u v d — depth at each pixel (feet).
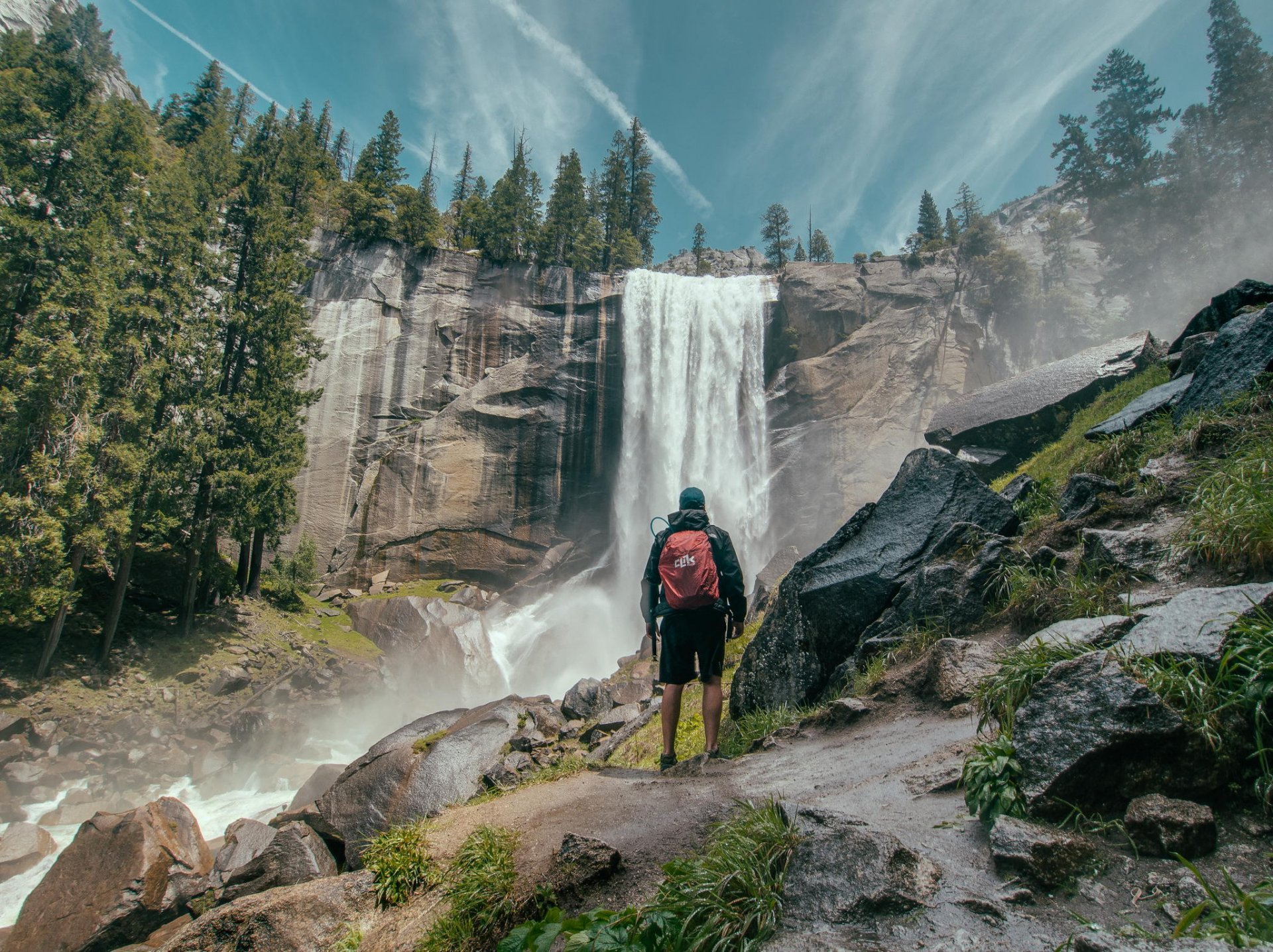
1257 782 7.34
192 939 14.02
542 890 10.07
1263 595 8.75
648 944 7.27
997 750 8.80
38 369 71.41
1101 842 7.36
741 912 7.61
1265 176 123.85
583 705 33.37
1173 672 8.37
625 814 12.79
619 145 245.86
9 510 68.39
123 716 71.87
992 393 52.11
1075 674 8.77
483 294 153.89
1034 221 281.54
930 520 21.39
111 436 81.25
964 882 7.18
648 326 156.25
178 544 98.02
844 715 16.01
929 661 15.58
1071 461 29.96
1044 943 5.98
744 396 157.28
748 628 41.73
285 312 107.96
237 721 75.41
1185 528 14.08
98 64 265.75
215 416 94.38
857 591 21.02
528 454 146.41
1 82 96.22
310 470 136.56
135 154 106.83
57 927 29.01
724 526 145.28
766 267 248.11
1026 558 17.38
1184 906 6.17
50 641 72.74
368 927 13.02
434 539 139.03
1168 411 24.88
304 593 125.80
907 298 153.99
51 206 92.79
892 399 144.46
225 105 215.72
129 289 86.79
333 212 157.48
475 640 115.55
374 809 22.36
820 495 138.92
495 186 180.14
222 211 117.80
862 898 6.98
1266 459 14.39
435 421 143.02
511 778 21.59
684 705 29.43
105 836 32.07
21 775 59.31
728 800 12.18
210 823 57.41
